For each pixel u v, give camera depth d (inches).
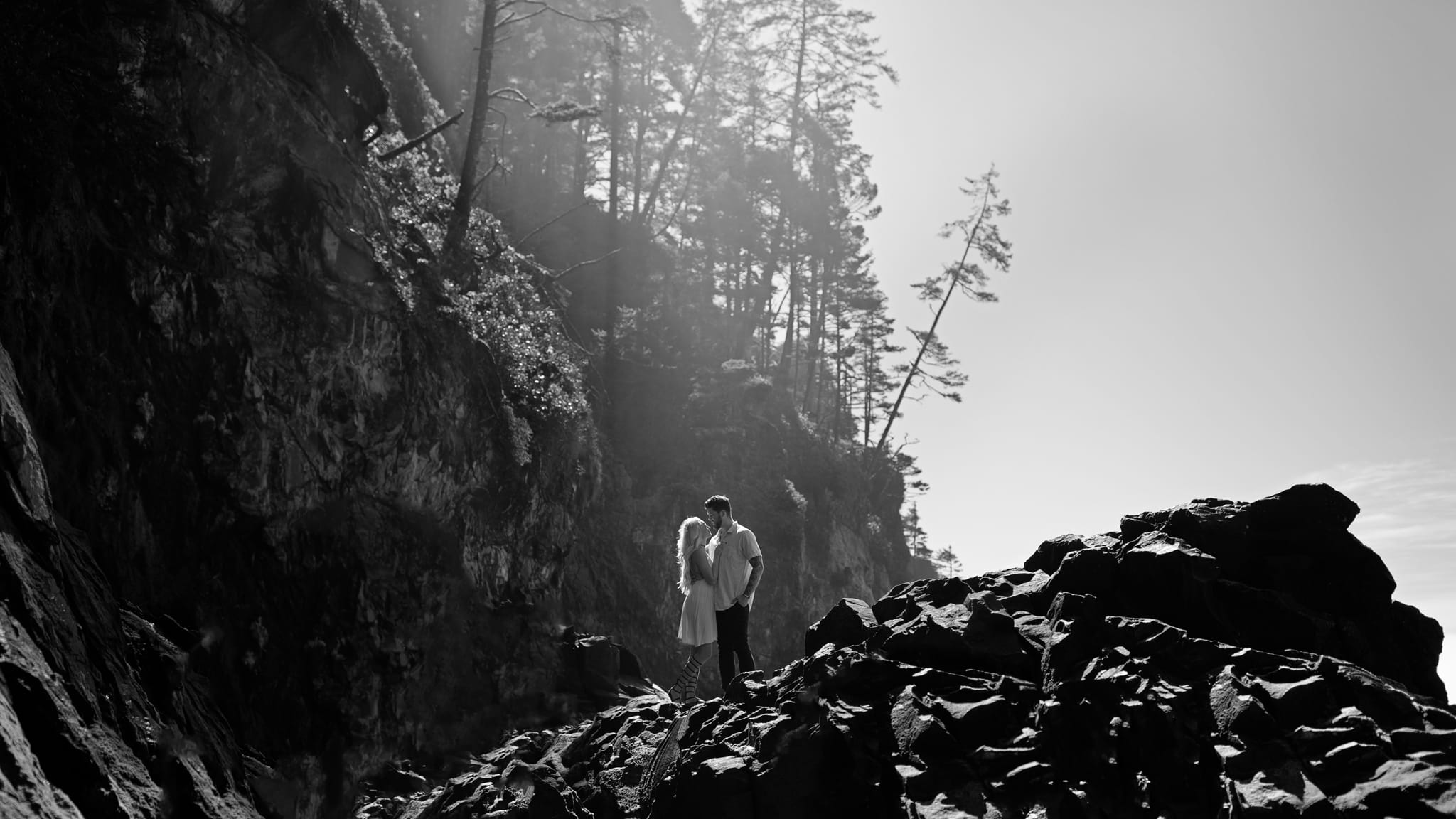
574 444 847.7
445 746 536.1
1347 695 181.3
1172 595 226.5
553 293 1126.4
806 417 1811.0
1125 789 187.8
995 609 256.1
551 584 781.3
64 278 427.8
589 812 273.3
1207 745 182.5
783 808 220.4
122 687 287.0
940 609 272.2
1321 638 208.8
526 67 1533.0
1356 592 221.3
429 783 490.3
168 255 493.7
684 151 1685.5
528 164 1614.2
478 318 753.6
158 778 275.6
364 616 535.8
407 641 551.5
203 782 292.0
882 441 1877.5
